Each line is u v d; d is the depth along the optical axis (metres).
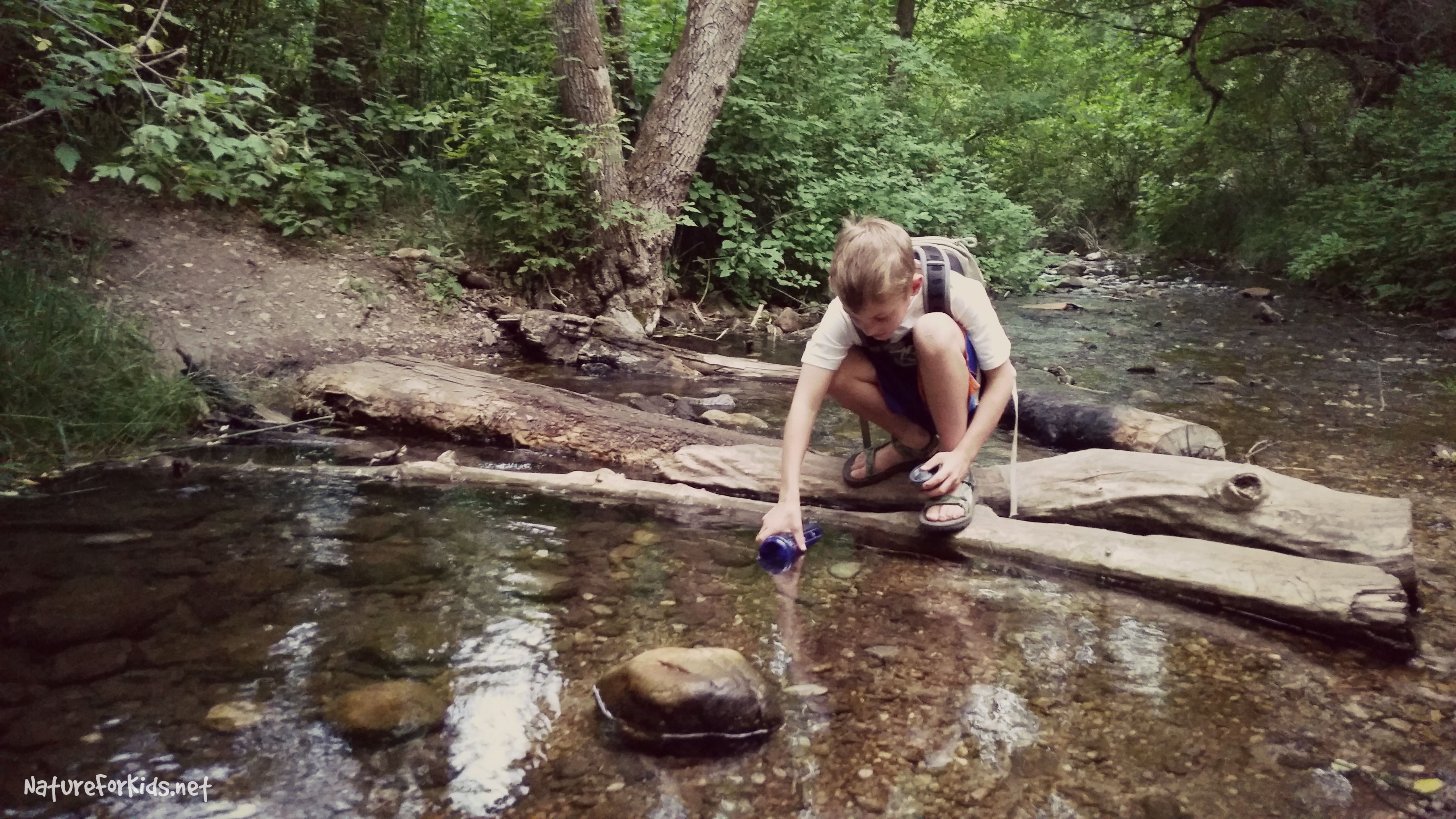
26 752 1.57
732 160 7.79
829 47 8.66
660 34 8.06
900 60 10.24
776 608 2.31
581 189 6.42
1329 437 4.06
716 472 3.27
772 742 1.72
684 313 7.14
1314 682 2.00
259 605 2.19
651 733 1.72
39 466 3.13
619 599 2.33
